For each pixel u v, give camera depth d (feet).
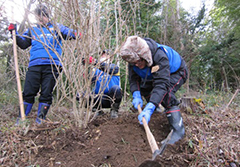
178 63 7.86
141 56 6.45
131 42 6.38
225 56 35.91
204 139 7.06
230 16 38.70
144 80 8.07
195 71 36.45
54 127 7.79
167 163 6.05
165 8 37.96
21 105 8.47
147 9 23.65
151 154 6.31
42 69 8.95
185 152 6.59
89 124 8.32
